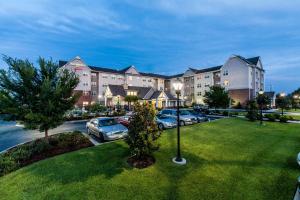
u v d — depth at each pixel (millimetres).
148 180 5402
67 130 15594
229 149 8133
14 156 7562
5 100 8117
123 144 9078
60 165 6566
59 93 8742
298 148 8328
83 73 44719
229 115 24328
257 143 9156
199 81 53656
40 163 6844
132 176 5645
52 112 8914
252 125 15125
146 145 6457
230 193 4695
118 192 4824
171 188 4973
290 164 6426
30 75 8477
